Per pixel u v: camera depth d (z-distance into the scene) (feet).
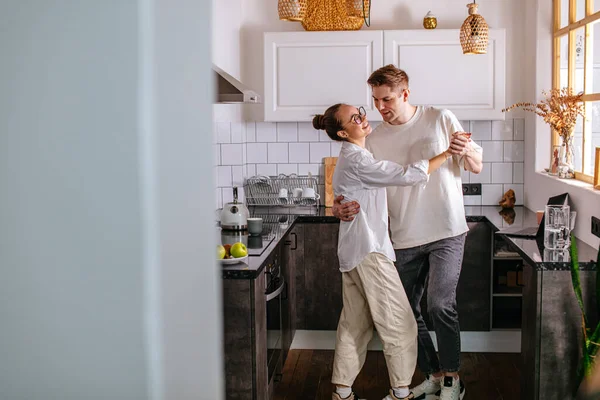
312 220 16.05
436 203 12.02
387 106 12.05
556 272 10.61
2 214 1.30
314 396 13.47
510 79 17.63
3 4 1.27
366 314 12.07
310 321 16.33
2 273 1.32
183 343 1.47
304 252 16.15
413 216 12.16
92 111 1.27
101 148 1.28
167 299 1.38
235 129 17.43
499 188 17.88
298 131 18.12
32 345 1.34
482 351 16.02
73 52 1.28
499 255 15.66
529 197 17.17
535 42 16.39
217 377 1.72
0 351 1.34
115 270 1.30
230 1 16.88
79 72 1.28
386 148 12.35
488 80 16.42
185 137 1.45
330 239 16.06
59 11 1.27
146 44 1.28
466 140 11.25
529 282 11.18
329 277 16.14
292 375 14.66
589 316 10.65
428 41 16.48
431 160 11.39
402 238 12.30
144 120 1.28
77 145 1.28
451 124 12.05
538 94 16.44
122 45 1.27
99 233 1.29
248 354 10.75
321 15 16.83
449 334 12.14
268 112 16.93
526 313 11.44
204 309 1.60
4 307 1.32
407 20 17.62
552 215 11.57
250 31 18.16
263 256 11.64
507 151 17.79
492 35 16.30
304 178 18.21
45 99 1.28
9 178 1.29
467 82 16.46
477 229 15.71
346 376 12.01
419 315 12.84
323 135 18.08
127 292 1.31
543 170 16.56
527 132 17.39
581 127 14.60
